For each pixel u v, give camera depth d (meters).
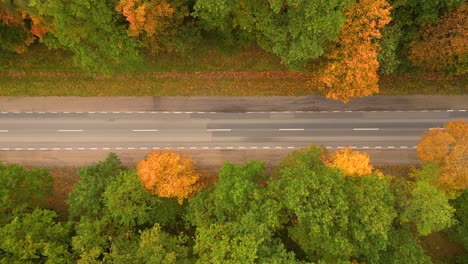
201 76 47.38
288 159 40.28
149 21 35.28
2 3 37.03
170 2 36.59
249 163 38.91
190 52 45.47
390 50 38.44
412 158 47.47
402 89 47.72
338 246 34.25
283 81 47.41
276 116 47.81
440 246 46.44
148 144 47.62
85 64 39.88
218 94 47.62
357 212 34.19
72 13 34.59
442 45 38.69
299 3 33.09
